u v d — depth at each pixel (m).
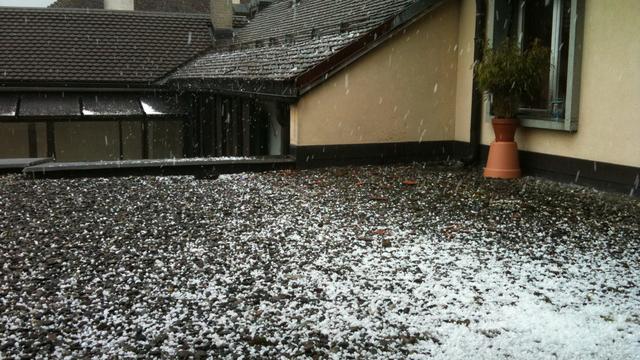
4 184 9.27
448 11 11.92
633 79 8.25
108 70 18.92
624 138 8.43
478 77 10.01
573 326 3.97
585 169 9.15
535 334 3.86
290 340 3.77
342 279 4.90
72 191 8.72
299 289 4.66
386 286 4.73
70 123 18.62
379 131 11.77
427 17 11.76
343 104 11.40
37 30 19.78
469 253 5.63
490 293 4.58
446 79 12.13
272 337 3.80
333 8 15.42
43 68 18.28
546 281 4.84
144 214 7.28
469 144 11.78
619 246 5.84
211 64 17.69
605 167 8.77
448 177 10.16
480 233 6.36
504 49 9.89
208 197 8.35
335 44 11.73
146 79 18.94
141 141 19.41
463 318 4.11
